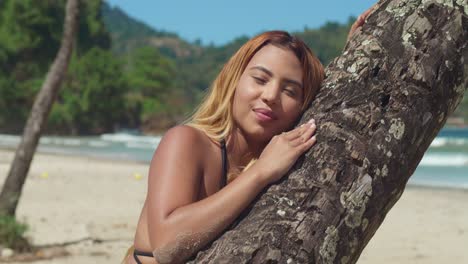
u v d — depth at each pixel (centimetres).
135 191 1808
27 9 8862
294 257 219
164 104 10925
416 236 1130
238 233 225
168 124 10019
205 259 225
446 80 238
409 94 235
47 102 926
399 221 1311
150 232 234
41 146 5319
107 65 9356
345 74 246
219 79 263
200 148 249
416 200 1683
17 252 889
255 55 258
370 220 232
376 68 240
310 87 254
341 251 226
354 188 226
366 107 235
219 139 256
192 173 242
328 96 246
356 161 229
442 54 237
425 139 240
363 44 246
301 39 263
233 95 260
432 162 3206
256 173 229
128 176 2314
